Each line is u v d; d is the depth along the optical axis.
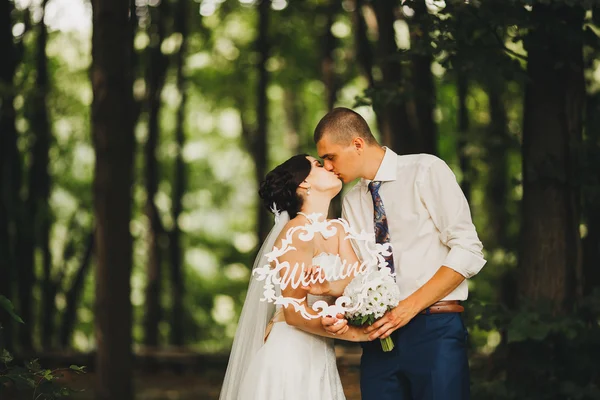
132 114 8.99
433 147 9.14
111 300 8.24
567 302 6.02
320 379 4.26
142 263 19.45
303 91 18.14
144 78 14.59
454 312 4.22
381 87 6.58
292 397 4.17
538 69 6.08
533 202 6.11
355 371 6.68
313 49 15.71
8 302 4.21
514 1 5.50
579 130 6.14
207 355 12.02
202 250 21.89
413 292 4.21
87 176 18.30
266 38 14.66
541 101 6.08
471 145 10.75
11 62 10.55
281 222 4.34
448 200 4.18
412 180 4.26
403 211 4.26
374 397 4.33
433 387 4.16
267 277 4.28
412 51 6.00
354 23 10.86
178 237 16.03
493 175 13.39
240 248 21.97
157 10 13.84
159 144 15.73
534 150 6.09
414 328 4.20
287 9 14.66
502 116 11.34
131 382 8.34
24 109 12.21
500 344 6.92
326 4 14.39
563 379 5.96
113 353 8.25
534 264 6.07
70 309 15.30
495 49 5.89
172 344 15.95
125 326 8.30
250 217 22.42
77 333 20.33
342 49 15.52
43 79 12.67
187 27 15.16
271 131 20.81
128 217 8.30
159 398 9.82
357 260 4.38
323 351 4.32
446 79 6.03
